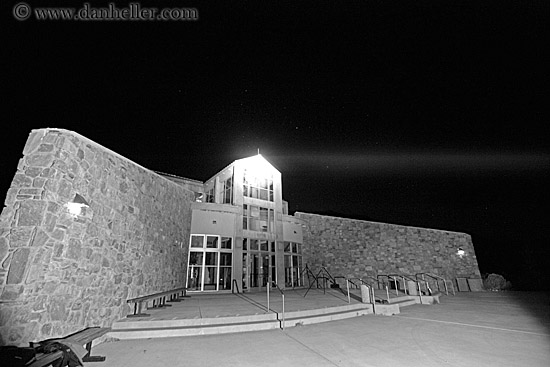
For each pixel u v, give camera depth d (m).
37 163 4.83
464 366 4.55
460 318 8.66
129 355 5.11
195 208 13.98
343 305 9.38
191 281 13.46
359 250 17.92
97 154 6.09
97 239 5.96
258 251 15.25
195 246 13.61
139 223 8.03
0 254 4.29
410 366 4.57
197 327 6.79
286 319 7.73
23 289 4.14
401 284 17.11
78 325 5.25
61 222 4.91
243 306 9.13
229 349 5.47
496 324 7.75
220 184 17.45
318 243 18.19
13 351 3.77
